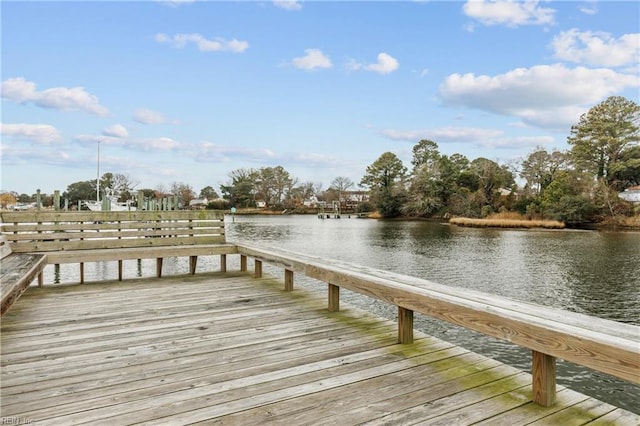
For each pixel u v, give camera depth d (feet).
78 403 6.61
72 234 17.37
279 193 243.40
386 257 55.52
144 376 7.69
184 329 10.64
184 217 19.63
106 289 15.58
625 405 15.64
